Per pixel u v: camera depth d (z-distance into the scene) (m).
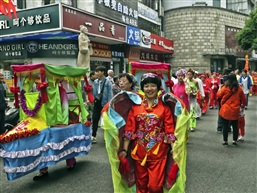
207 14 29.58
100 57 18.25
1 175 4.88
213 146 6.65
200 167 5.16
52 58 15.10
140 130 3.15
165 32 30.86
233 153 6.06
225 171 4.95
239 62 33.59
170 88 6.23
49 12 13.96
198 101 9.83
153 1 27.52
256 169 5.05
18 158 4.07
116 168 3.11
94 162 5.48
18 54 15.16
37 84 4.76
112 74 8.38
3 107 6.52
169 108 3.21
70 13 14.24
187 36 29.72
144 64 6.18
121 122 3.16
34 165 4.27
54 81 4.62
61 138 4.63
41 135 4.38
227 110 6.50
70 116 5.12
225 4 32.50
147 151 3.12
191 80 8.67
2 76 6.64
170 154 3.21
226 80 6.58
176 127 3.06
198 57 29.72
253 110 13.20
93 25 15.84
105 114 3.10
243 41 25.20
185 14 29.62
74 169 5.10
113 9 19.12
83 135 5.09
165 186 3.19
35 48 14.88
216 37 29.98
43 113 4.49
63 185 4.38
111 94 6.76
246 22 25.41
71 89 5.23
